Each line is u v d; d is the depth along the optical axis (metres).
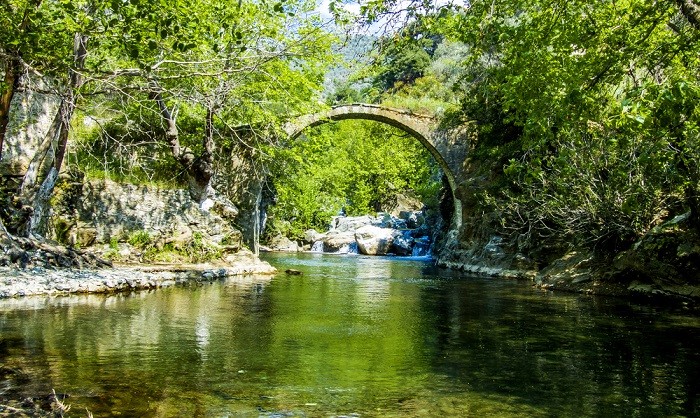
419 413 4.91
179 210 19.91
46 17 9.38
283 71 19.00
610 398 5.44
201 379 5.80
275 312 10.80
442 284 17.80
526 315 10.89
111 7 8.20
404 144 49.06
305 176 36.44
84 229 17.88
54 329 8.09
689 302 12.76
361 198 48.91
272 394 5.37
